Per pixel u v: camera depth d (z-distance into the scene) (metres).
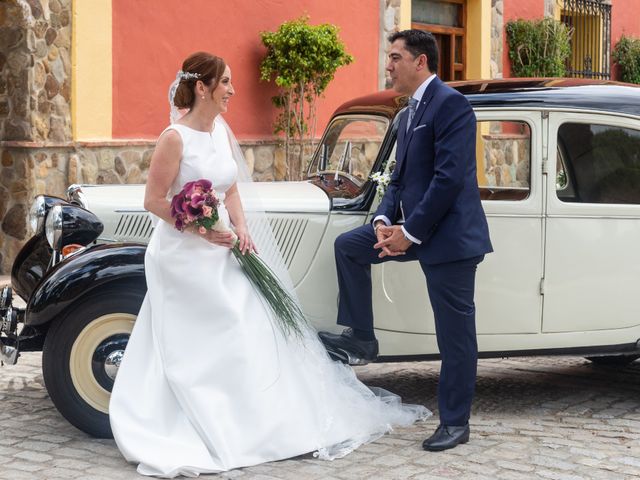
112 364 4.08
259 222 4.22
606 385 5.32
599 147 4.62
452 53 12.90
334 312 4.54
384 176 4.35
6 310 4.23
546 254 4.53
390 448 4.03
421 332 4.52
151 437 3.75
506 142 4.52
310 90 10.02
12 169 7.96
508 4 13.40
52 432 4.22
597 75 15.05
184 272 3.86
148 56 8.83
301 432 3.89
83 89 8.26
